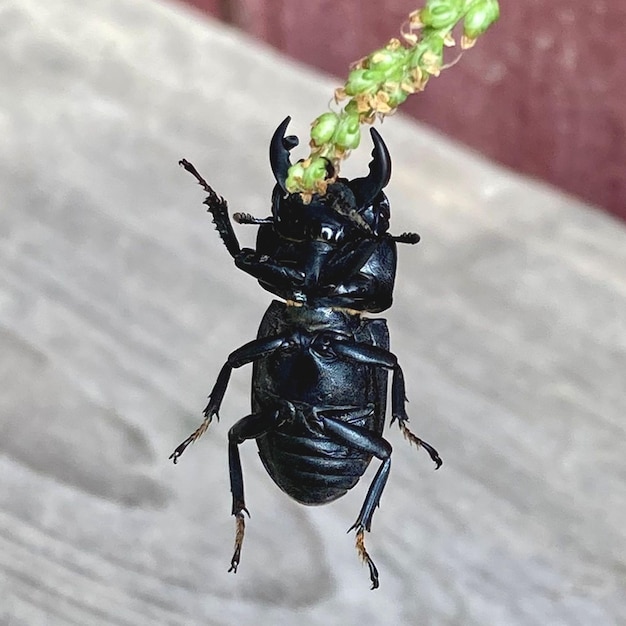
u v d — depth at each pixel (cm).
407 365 26
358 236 19
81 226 27
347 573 24
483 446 25
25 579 24
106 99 29
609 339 26
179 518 25
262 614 24
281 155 19
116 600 24
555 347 26
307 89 28
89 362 26
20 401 26
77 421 26
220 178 28
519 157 30
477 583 24
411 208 27
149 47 29
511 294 26
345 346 19
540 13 28
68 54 30
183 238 27
